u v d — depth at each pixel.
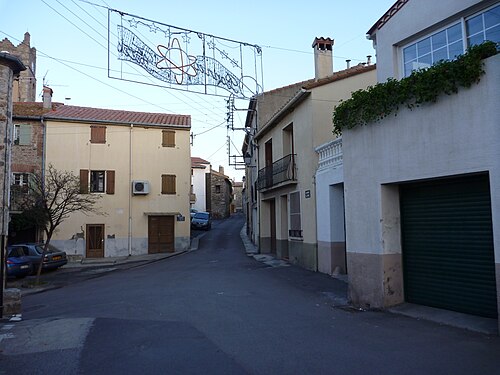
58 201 25.05
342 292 11.28
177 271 18.25
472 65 6.80
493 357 5.53
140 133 29.66
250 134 27.30
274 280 14.09
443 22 8.80
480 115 6.81
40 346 6.80
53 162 27.72
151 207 29.42
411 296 8.90
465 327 6.99
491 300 7.25
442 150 7.48
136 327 7.81
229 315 8.67
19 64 11.88
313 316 8.46
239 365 5.50
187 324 7.94
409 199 8.98
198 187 57.06
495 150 6.55
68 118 28.08
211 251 28.20
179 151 30.31
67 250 27.38
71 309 10.45
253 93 14.13
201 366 5.50
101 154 28.72
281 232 21.45
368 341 6.50
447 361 5.45
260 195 25.55
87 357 6.08
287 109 18.84
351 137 9.82
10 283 17.95
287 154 20.33
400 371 5.16
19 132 27.50
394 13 9.94
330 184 14.76
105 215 28.39
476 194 7.56
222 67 13.35
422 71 7.83
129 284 14.91
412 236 8.90
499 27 7.82
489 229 7.32
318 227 15.91
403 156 8.32
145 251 29.02
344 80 16.78
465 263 7.75
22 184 27.14
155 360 5.80
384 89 8.57
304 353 5.96
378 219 8.97
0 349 6.74
